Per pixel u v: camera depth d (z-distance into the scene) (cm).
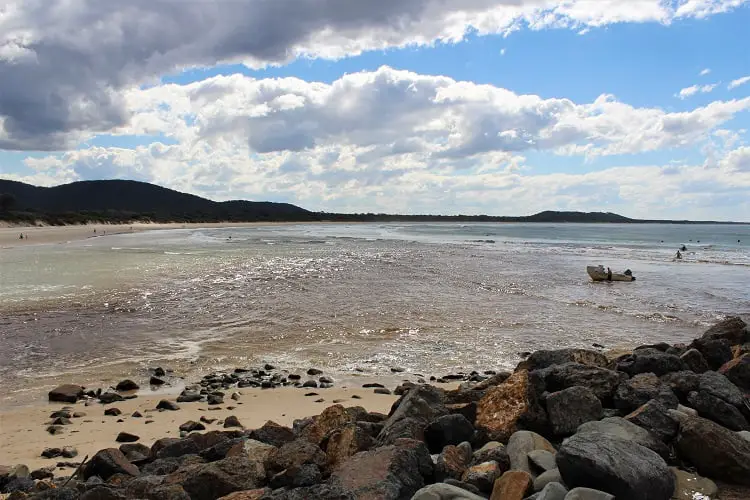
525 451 556
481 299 2406
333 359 1457
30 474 712
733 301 2428
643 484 453
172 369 1363
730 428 634
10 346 1554
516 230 15150
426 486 486
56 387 1202
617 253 5575
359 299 2370
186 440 730
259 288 2672
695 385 697
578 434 531
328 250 5638
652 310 2184
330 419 709
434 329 1808
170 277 3064
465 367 1384
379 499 467
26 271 3303
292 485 534
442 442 630
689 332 1794
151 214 17762
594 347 1577
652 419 593
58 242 6525
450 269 3675
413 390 741
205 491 539
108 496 514
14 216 10825
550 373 750
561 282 3044
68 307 2130
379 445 610
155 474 613
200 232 11419
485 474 510
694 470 537
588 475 463
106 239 7512
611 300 2430
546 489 461
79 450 834
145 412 1038
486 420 649
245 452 624
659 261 4584
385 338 1686
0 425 962
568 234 11712
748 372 788
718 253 5691
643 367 835
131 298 2341
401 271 3506
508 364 1410
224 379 1270
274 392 1169
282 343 1623
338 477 510
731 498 495
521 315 2052
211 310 2098
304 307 2170
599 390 704
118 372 1334
